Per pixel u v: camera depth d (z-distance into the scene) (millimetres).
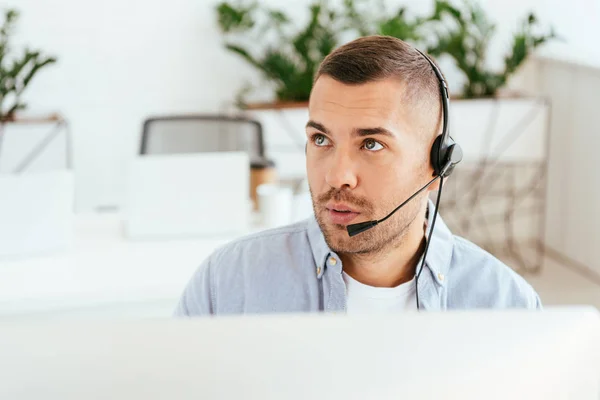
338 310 1069
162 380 521
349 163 928
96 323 543
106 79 3801
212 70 3889
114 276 1923
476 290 1123
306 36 3723
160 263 2021
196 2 3809
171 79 3861
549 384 535
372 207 943
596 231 3836
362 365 535
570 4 3945
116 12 3744
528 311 574
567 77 3936
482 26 3723
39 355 525
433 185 1027
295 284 1100
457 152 1002
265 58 3854
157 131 3164
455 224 4258
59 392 516
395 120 923
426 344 542
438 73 1001
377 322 559
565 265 4074
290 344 542
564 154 4039
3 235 2020
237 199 2234
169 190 2191
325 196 952
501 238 4301
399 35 3627
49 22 3684
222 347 537
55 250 2088
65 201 2080
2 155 3703
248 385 523
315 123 937
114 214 2455
